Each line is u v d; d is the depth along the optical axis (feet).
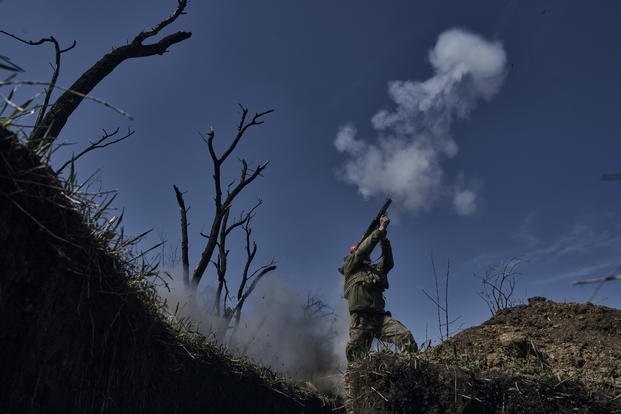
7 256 8.96
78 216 10.57
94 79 18.15
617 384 14.44
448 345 16.46
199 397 15.53
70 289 10.27
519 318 19.58
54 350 9.95
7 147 9.00
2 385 9.14
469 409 13.30
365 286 20.77
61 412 10.16
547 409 13.34
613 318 18.57
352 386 14.29
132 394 12.07
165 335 14.21
